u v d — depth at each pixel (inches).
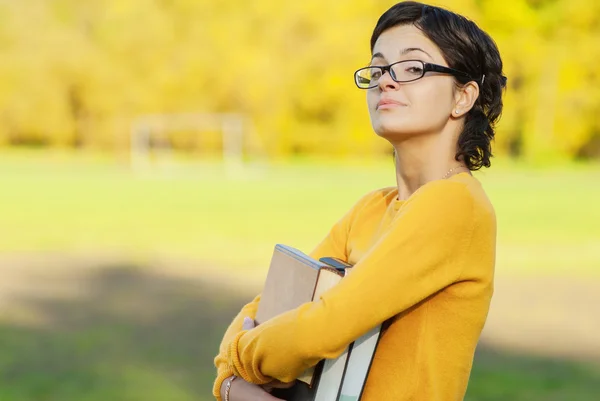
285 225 784.3
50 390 250.4
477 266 77.3
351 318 74.4
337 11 2084.2
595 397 248.1
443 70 82.1
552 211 944.3
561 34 2078.0
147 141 2112.5
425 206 77.0
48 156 2038.6
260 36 2126.0
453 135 85.0
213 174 1660.9
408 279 75.1
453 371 78.6
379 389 78.7
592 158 2139.5
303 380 79.3
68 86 2087.8
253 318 94.7
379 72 85.4
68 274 506.9
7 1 2098.9
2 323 359.3
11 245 641.6
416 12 84.1
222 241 669.3
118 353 302.7
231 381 85.6
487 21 2032.5
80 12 2143.2
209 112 2107.5
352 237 91.5
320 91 2066.9
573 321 377.7
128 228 762.2
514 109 2059.5
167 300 419.5
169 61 2103.8
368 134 2096.5
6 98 2064.5
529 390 255.9
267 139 2096.5
